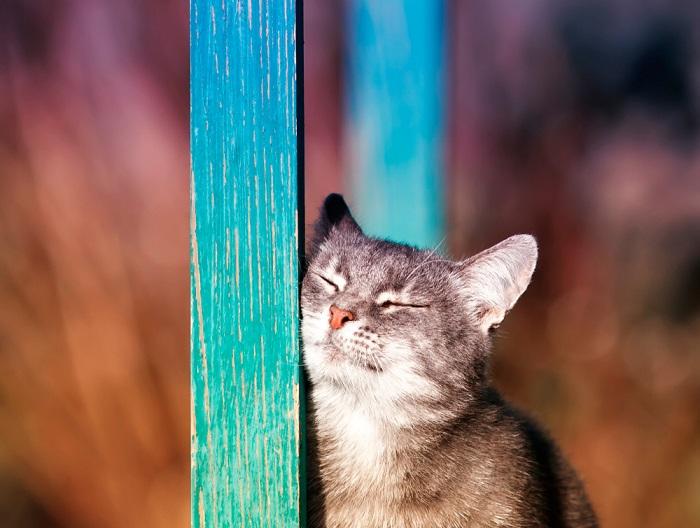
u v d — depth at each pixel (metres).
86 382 6.39
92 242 6.63
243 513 3.47
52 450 6.44
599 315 8.14
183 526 6.27
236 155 3.44
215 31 3.44
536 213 8.49
